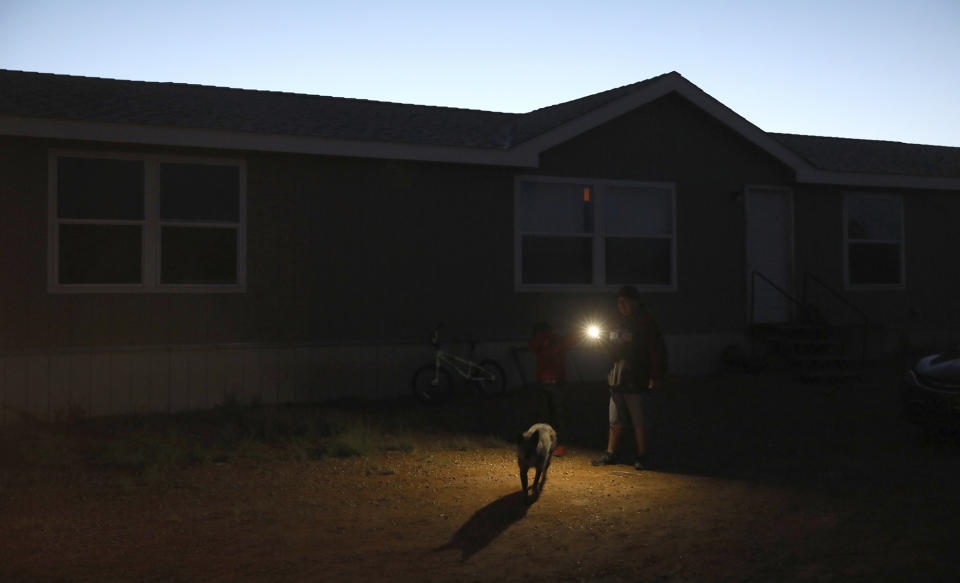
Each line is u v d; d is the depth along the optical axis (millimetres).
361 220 12938
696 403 12445
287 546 5816
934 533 6090
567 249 14633
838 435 10102
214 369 11859
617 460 8602
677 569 5363
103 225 11336
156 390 11492
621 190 15094
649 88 14664
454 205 13641
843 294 17344
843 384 14227
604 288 14852
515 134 14664
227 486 7582
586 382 14531
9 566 5398
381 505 6922
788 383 14328
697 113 15750
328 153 12359
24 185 10891
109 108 11703
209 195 11969
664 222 15469
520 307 14125
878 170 17375
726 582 5148
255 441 9648
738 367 15641
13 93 11680
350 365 12789
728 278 16000
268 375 12219
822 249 17109
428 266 13406
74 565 5422
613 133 14992
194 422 10711
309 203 12578
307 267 12539
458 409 12094
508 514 6625
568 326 14516
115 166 11406
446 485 7652
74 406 11008
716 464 8555
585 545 5844
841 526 6273
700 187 15781
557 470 8320
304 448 9273
